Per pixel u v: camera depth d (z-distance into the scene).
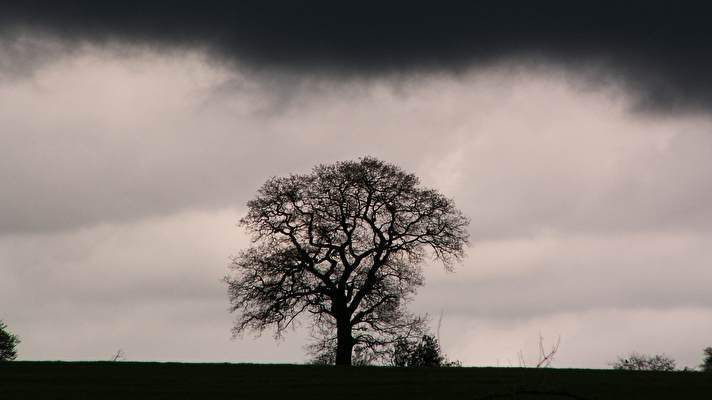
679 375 86.19
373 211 134.38
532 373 87.25
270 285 131.38
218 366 93.94
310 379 84.06
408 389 77.75
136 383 81.19
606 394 74.19
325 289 130.38
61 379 83.50
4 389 77.31
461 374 87.19
